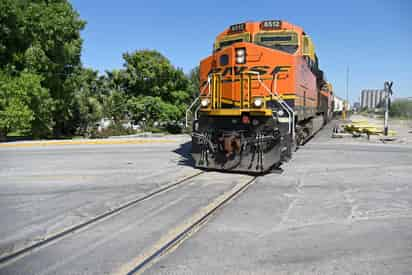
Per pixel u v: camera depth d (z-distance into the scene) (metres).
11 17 18.38
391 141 17.78
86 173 9.29
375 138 18.94
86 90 28.81
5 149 15.48
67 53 21.64
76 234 4.77
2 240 4.58
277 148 8.48
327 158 11.77
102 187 7.59
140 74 31.36
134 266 3.80
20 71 19.44
